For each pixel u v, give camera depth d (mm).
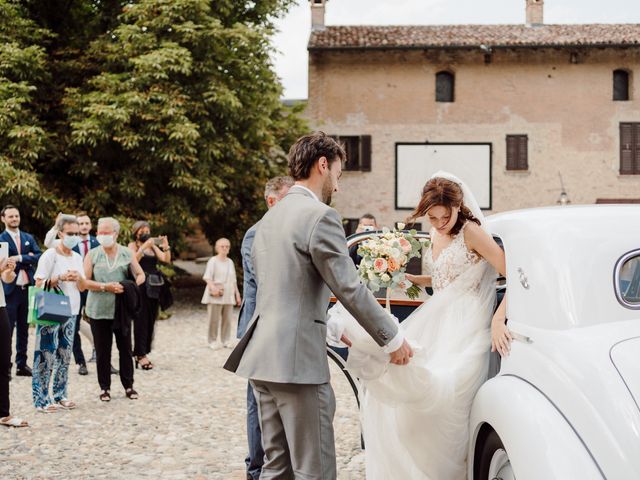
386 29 27891
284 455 3148
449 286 3803
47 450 5559
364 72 26609
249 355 3025
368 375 3365
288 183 4828
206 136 17812
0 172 15227
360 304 2914
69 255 6887
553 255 3078
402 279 3865
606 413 2420
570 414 2561
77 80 18281
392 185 26672
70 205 17016
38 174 16266
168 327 14000
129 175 17078
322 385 3014
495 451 3010
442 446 3479
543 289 3025
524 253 3254
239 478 4840
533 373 2859
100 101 16672
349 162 26719
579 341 2725
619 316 2832
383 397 3445
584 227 3168
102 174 17562
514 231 3453
